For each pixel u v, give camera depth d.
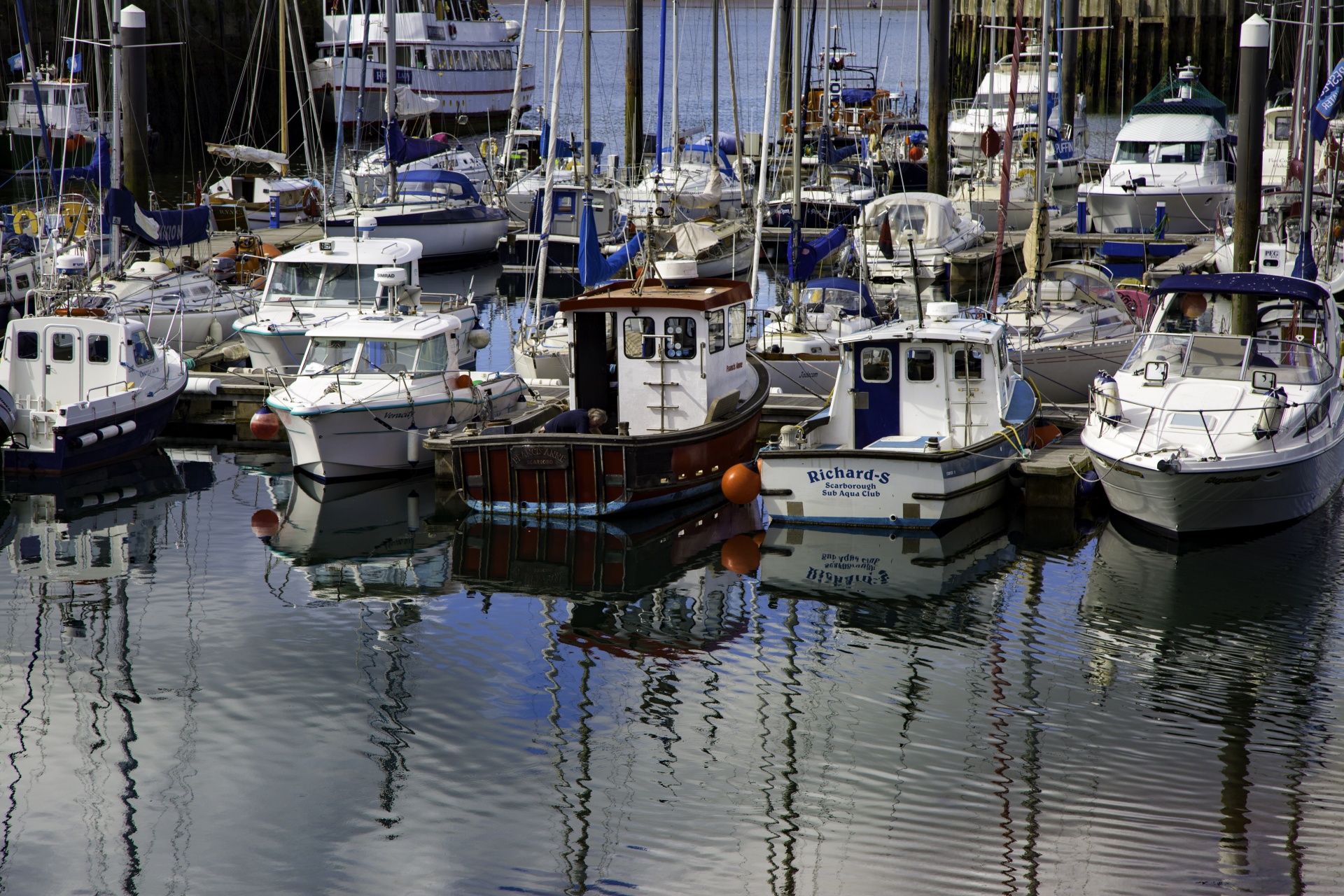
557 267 68.62
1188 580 33.91
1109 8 138.25
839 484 37.47
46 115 100.62
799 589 34.06
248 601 33.56
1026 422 40.12
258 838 23.05
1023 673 29.05
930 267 63.19
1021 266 69.06
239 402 48.59
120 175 57.91
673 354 40.09
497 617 32.56
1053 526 38.00
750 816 23.59
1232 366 37.41
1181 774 24.67
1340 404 38.75
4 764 25.42
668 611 32.78
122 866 22.23
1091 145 127.88
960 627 31.52
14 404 43.28
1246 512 35.91
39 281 57.56
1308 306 38.94
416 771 25.27
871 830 23.09
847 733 26.50
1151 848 22.36
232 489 42.78
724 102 169.12
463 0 154.75
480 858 22.47
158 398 45.75
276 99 141.12
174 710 27.66
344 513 40.12
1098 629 31.25
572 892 21.44
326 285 51.75
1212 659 29.45
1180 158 76.31
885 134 104.19
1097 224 77.00
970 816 23.45
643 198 79.38
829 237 52.16
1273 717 26.83
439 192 80.06
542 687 28.73
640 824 23.38
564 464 38.19
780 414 45.66
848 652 30.36
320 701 28.06
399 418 42.41
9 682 28.84
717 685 28.78
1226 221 63.91
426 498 41.50
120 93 62.22
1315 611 31.84
